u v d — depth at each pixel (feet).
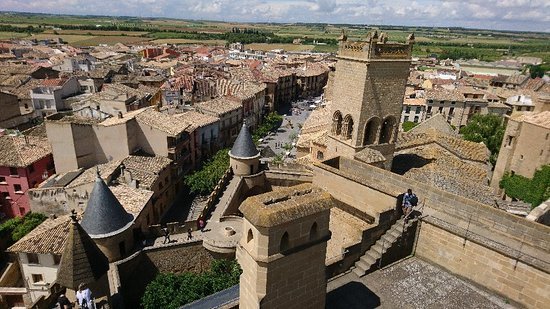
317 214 52.26
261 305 50.96
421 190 86.89
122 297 104.68
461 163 128.26
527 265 64.44
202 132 242.58
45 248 128.16
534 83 431.43
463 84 440.45
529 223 70.49
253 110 349.20
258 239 48.83
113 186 159.53
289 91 491.72
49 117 200.03
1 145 196.03
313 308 57.72
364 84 105.19
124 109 271.49
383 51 104.53
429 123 187.73
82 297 69.92
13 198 192.65
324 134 181.47
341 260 71.10
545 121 162.61
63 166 185.16
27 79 369.30
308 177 167.12
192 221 137.59
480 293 68.80
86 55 553.23
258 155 173.78
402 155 130.82
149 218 155.94
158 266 126.72
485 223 76.38
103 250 116.47
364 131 111.65
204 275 112.98
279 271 51.11
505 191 175.63
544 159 160.45
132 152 193.47
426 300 66.39
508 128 173.68
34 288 133.69
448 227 74.23
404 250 78.38
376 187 83.30
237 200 164.55
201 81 359.25
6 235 154.30
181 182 208.74
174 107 284.41
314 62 616.80
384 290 68.54
